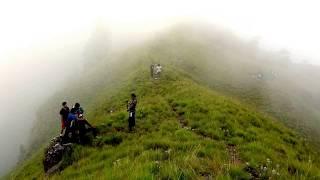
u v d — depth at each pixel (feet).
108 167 51.90
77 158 67.31
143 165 41.78
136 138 74.13
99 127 83.61
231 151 61.52
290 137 95.76
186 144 60.90
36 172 81.41
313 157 86.48
